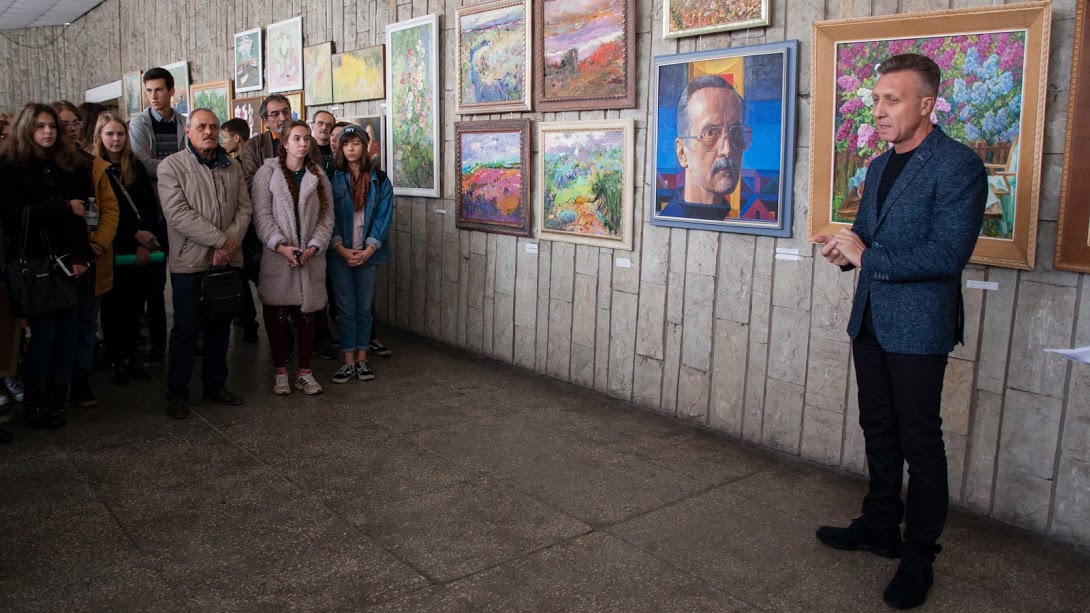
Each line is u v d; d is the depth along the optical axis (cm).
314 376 556
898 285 281
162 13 1135
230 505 350
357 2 720
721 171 432
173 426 449
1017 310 334
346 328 540
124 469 387
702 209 445
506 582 289
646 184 479
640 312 490
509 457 410
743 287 432
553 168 533
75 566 295
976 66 332
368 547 314
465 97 600
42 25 1574
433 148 637
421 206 666
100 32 1388
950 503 362
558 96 523
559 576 293
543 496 363
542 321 560
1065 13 312
